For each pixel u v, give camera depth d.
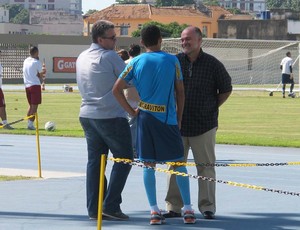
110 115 14.86
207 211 15.31
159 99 14.33
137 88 14.51
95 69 14.86
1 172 22.19
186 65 15.11
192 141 15.14
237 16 167.38
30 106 34.84
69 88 70.75
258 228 14.57
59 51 98.44
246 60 97.62
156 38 14.45
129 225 14.74
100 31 15.00
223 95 15.16
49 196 17.95
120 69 14.87
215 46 97.44
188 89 15.02
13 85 85.94
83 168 23.64
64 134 33.69
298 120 42.41
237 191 18.91
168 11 166.38
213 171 15.28
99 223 12.39
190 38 14.95
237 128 37.75
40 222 15.06
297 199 17.80
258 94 67.38
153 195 14.74
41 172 22.28
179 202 15.48
